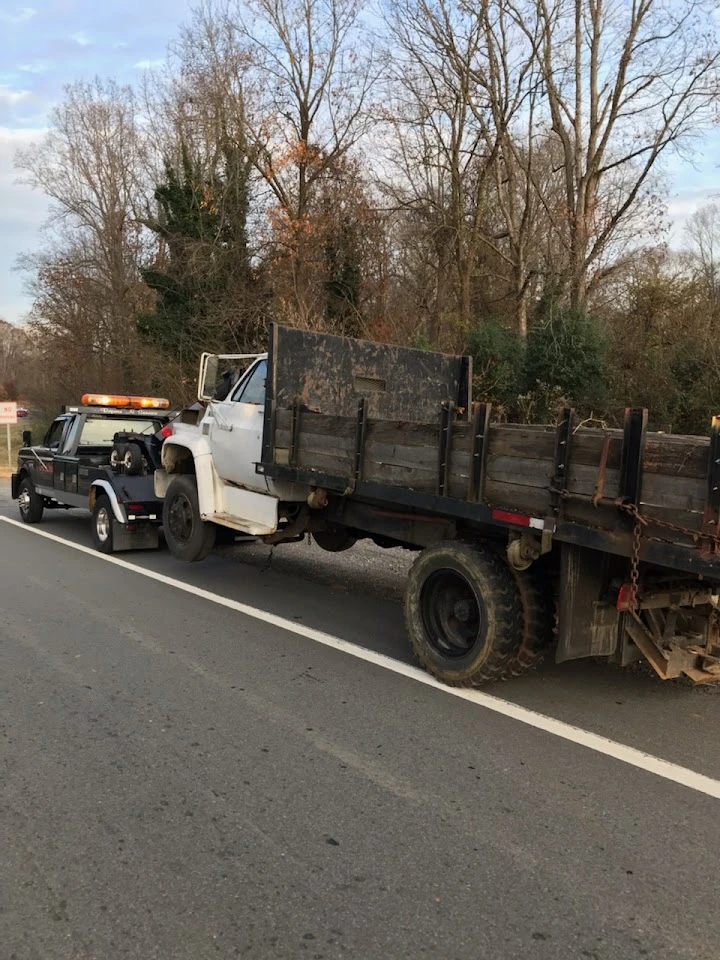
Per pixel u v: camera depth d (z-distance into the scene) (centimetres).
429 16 1877
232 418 738
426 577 521
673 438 399
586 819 341
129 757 395
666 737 431
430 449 504
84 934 262
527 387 1639
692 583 464
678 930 268
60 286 3173
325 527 720
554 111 1853
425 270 2305
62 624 638
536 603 482
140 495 931
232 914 273
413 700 481
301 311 2072
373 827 332
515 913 275
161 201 2406
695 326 1619
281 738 421
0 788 361
